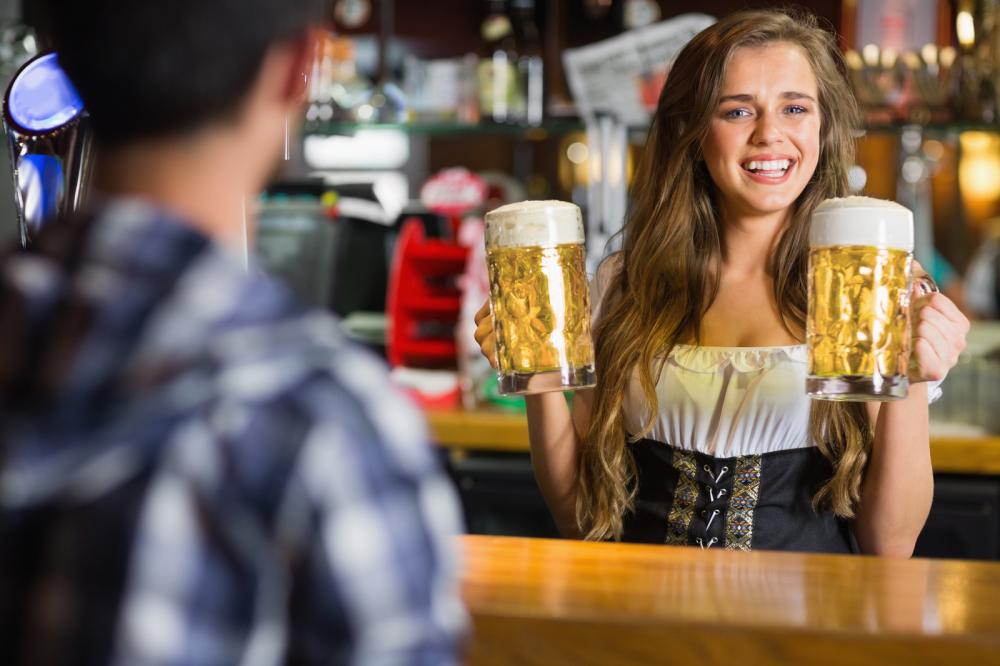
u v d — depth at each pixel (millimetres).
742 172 1860
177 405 632
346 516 629
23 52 2928
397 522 642
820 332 1367
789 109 1853
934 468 2803
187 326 648
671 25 3262
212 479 625
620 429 1885
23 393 658
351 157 4793
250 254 1271
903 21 3635
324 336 679
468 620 1135
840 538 1844
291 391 646
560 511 1934
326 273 3418
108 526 618
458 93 3600
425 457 675
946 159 5242
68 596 615
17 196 1456
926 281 1619
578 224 1496
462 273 3293
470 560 1352
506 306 1493
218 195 712
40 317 669
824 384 1371
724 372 1842
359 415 653
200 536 621
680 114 1959
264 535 627
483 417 3023
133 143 702
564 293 1479
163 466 624
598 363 1931
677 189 1954
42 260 688
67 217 721
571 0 3869
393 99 3627
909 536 1760
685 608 1142
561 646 1116
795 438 1816
